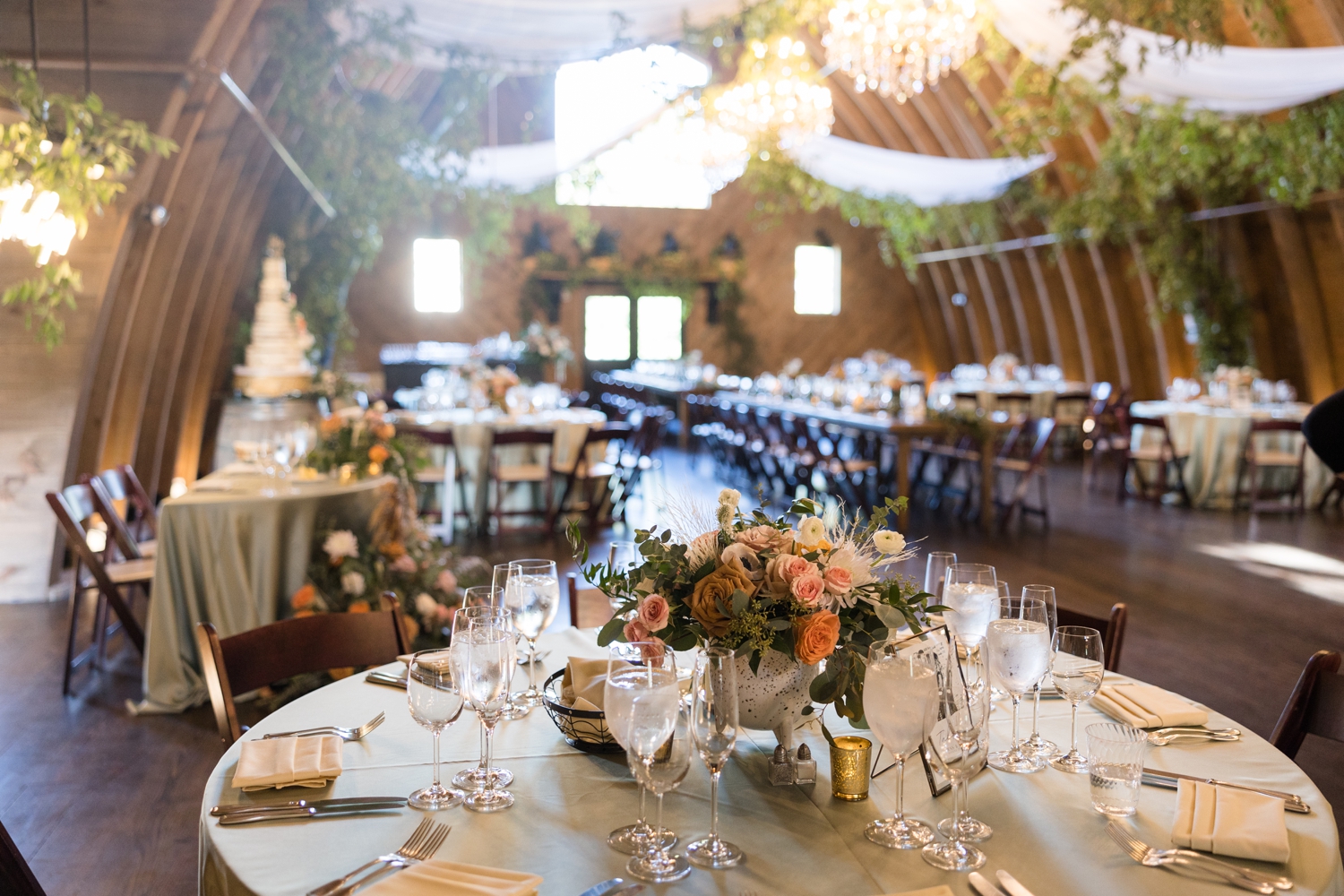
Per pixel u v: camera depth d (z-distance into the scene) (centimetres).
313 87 701
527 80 1526
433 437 722
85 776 344
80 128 425
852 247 1738
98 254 554
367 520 461
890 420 815
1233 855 138
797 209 1708
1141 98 877
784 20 820
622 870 136
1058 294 1449
